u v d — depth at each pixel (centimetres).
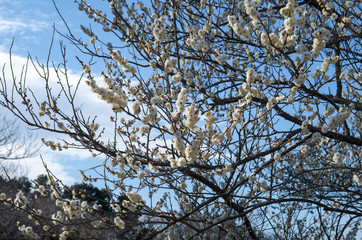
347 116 405
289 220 490
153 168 330
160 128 303
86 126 347
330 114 430
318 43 362
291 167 482
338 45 538
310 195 390
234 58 517
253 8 349
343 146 494
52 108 338
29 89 331
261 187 389
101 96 274
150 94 371
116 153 358
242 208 426
